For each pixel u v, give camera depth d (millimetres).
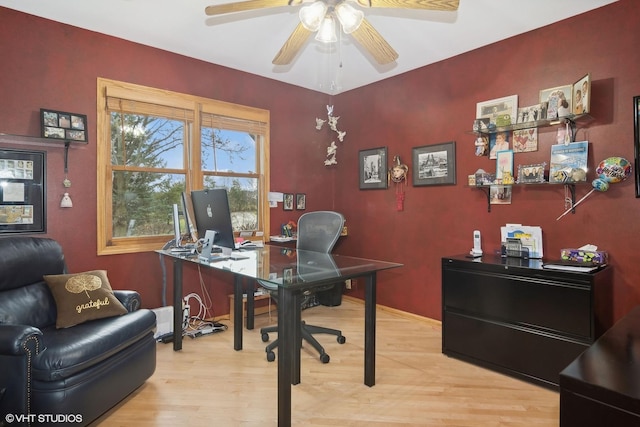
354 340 3203
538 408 2141
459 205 3445
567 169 2688
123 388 2123
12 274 2256
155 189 3400
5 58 2645
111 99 3092
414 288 3818
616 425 985
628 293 2490
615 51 2535
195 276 3617
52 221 2840
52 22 2828
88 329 2104
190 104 3533
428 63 3648
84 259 2986
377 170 4168
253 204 4098
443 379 2500
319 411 2094
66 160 2898
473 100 3320
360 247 4375
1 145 2637
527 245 2891
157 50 3338
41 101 2777
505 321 2574
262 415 2047
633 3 2467
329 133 4680
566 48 2764
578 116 2580
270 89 4129
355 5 2607
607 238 2578
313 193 4543
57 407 1768
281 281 1895
